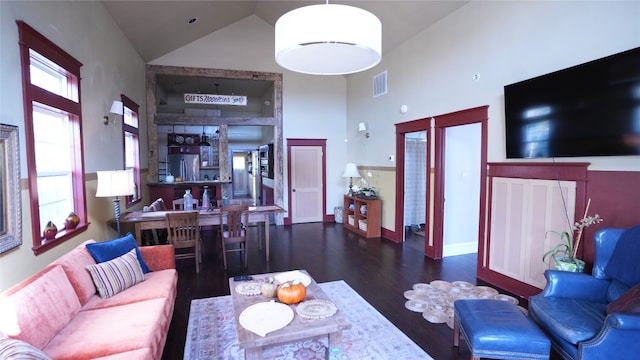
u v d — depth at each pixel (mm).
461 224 5102
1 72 2166
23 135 2393
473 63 4012
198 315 3062
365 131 6855
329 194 7777
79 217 3334
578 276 2398
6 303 1684
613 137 2514
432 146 4816
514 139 3383
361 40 1894
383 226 6211
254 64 7082
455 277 4043
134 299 2488
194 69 6688
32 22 2539
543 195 3197
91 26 3682
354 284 3811
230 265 4496
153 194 6516
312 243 5703
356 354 2443
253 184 12039
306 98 7488
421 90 5023
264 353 2457
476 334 2062
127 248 2994
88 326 2074
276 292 2402
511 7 3492
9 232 2189
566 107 2850
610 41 2637
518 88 3303
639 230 2209
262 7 6473
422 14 4629
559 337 2070
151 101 6473
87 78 3562
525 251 3398
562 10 2990
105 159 4090
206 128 9969
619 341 1807
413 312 3119
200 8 5340
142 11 4562
